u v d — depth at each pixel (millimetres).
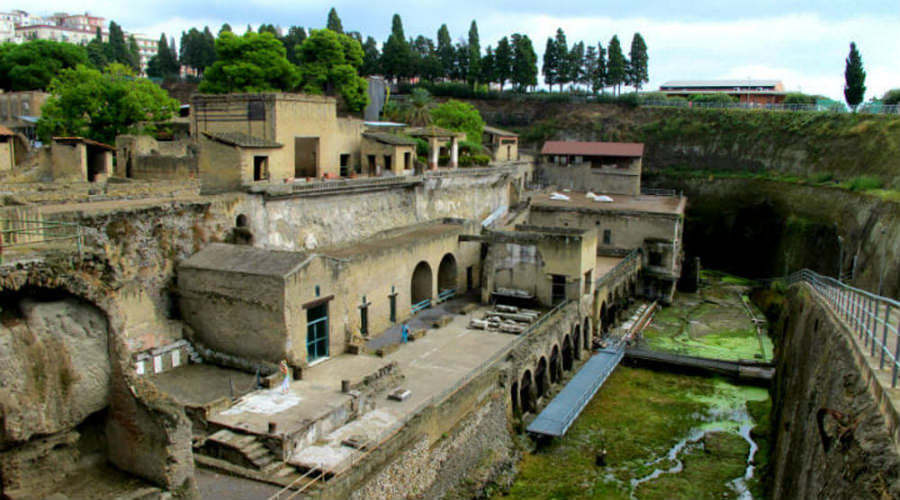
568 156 97000
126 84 64562
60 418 18312
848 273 69375
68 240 21328
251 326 36062
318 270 37094
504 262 54781
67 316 18297
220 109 53938
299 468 27078
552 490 35625
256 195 44250
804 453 30719
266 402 31484
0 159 59156
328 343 38438
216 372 36156
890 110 90688
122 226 35375
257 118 52406
